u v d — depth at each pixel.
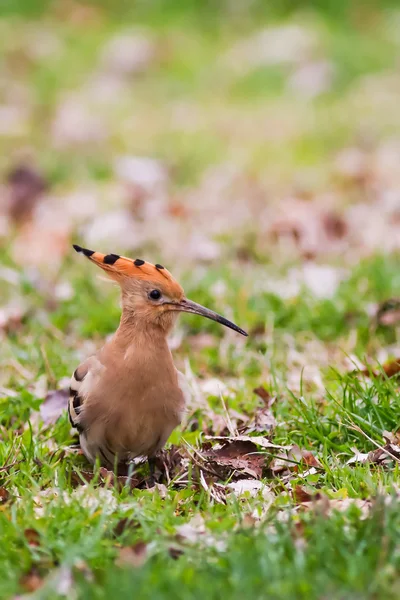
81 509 6.74
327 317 11.03
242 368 10.24
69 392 8.52
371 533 6.16
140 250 13.80
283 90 22.98
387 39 25.14
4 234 14.82
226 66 24.39
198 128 20.62
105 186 16.91
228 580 5.72
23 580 5.96
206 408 9.20
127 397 7.67
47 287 12.44
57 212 15.67
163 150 19.06
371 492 7.07
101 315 11.28
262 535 6.15
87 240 14.27
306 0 27.50
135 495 7.47
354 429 8.28
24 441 8.46
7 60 24.66
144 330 7.80
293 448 8.16
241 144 19.47
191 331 11.20
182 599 5.49
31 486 7.66
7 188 16.95
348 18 26.94
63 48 25.75
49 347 10.67
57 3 28.41
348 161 17.98
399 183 16.64
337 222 14.40
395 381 9.23
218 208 15.74
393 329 10.81
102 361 7.82
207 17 27.78
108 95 23.11
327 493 7.17
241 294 11.60
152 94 23.30
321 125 20.28
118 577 5.73
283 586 5.57
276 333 10.92
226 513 6.94
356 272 12.21
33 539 6.47
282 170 17.80
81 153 18.98
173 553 6.22
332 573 5.76
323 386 9.36
